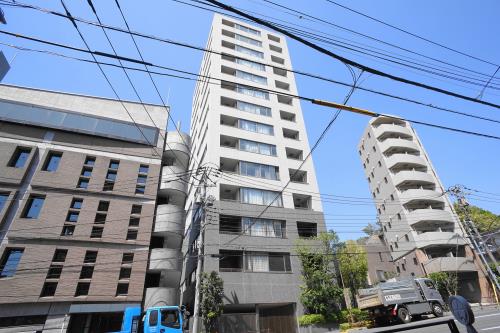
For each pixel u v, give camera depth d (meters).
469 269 32.94
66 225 21.19
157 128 28.09
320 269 24.75
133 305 20.19
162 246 25.70
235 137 31.56
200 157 34.38
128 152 25.81
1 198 20.52
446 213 37.75
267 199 28.95
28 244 19.62
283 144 33.62
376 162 46.22
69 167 23.17
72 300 19.06
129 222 22.97
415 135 46.47
